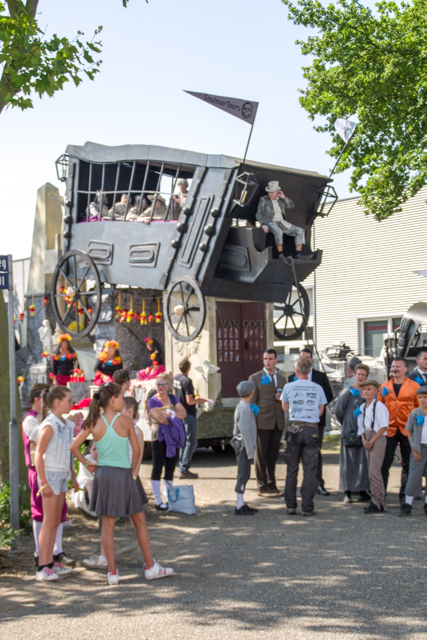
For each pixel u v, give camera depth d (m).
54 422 5.99
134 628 4.67
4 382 8.13
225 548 6.79
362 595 5.18
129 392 12.53
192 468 11.92
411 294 24.48
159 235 12.86
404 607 4.89
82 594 5.50
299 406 8.26
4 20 7.94
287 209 12.30
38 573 5.91
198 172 12.03
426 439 7.92
